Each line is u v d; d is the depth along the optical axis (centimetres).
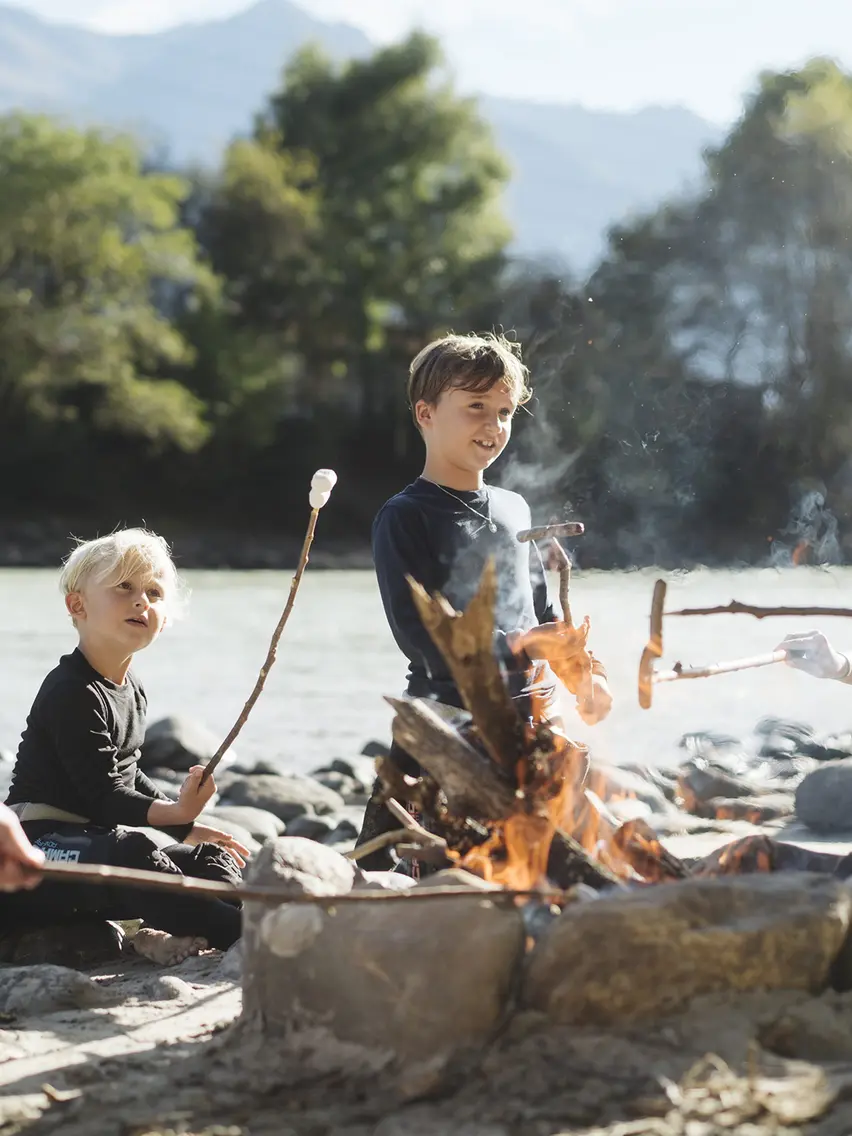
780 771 823
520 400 480
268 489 5241
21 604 2489
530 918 304
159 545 485
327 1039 283
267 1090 270
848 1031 273
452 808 335
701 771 754
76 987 364
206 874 444
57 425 4831
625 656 1327
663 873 349
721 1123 240
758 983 279
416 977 276
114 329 4647
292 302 5438
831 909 286
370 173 5572
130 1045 318
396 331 5609
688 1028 271
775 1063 260
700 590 2073
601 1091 252
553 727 424
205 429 4869
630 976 273
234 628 2006
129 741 474
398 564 452
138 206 4638
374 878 323
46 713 457
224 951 438
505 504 476
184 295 5234
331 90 5688
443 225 5491
